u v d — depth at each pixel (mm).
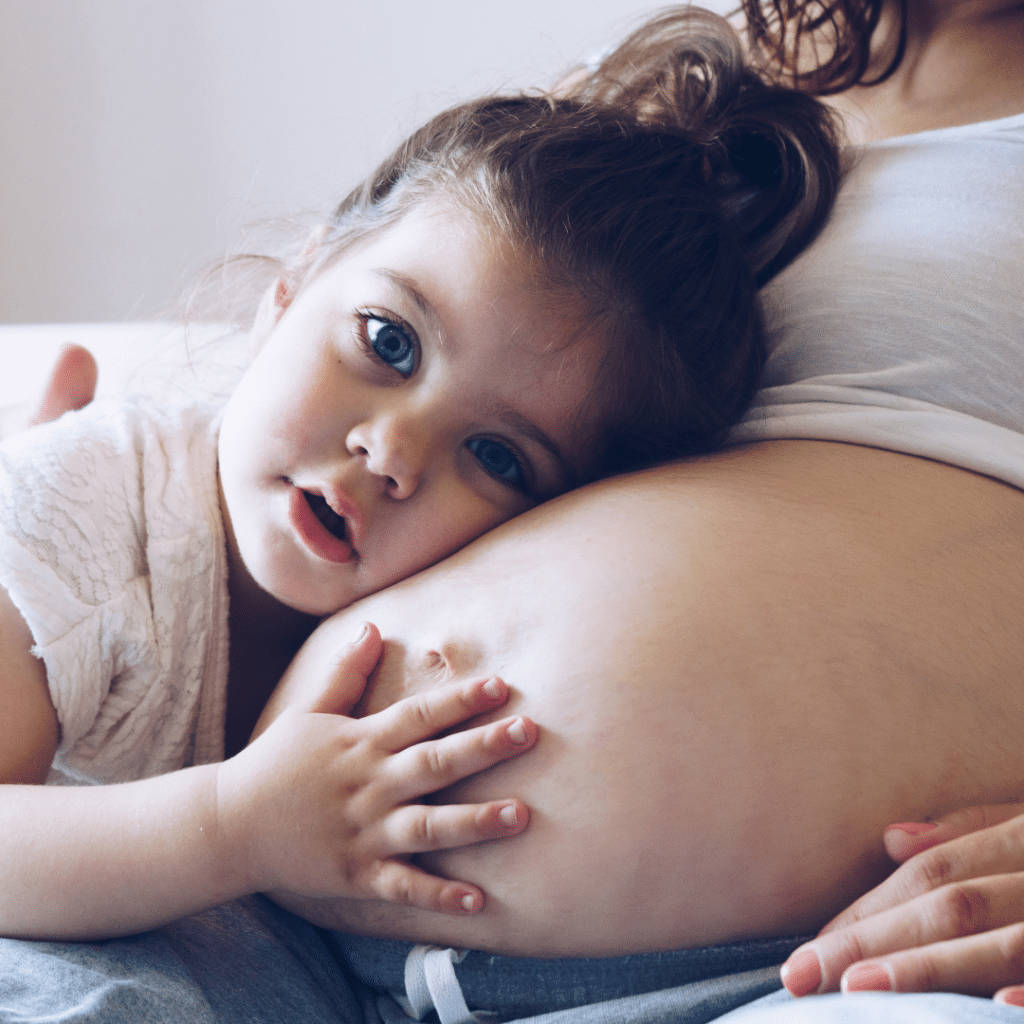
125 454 795
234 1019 530
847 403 784
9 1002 497
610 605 595
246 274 1164
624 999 520
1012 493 723
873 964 456
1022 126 849
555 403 747
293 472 715
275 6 1986
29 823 592
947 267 787
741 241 875
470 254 734
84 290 2115
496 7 1939
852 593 610
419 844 552
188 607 781
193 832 568
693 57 977
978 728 589
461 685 582
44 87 2031
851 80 1026
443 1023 558
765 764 542
